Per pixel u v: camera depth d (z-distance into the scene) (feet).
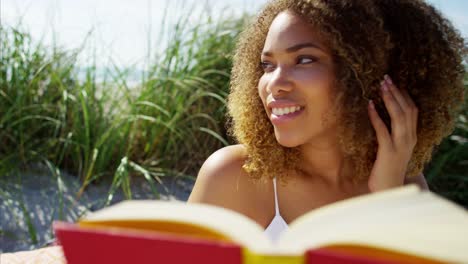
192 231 2.22
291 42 4.36
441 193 12.29
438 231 2.07
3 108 11.76
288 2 4.50
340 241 2.05
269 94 4.52
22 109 11.52
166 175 11.99
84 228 2.12
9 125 11.21
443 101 4.99
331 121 4.50
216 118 12.67
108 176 11.62
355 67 4.42
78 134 11.65
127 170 11.17
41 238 9.34
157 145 12.16
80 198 10.71
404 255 2.04
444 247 1.97
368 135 4.64
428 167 12.61
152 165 12.00
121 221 2.26
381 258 2.08
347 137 4.57
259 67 5.08
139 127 12.14
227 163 5.04
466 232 2.06
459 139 12.72
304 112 4.45
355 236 2.05
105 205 10.54
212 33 14.02
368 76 4.49
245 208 4.96
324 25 4.33
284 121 4.47
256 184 4.98
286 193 4.93
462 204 12.10
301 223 2.19
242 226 2.17
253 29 5.18
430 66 4.82
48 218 9.93
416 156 5.14
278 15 4.55
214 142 12.64
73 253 2.13
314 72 4.36
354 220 2.16
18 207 10.11
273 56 4.49
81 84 12.42
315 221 2.19
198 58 13.32
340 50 4.35
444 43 4.92
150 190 11.44
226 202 4.94
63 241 2.13
